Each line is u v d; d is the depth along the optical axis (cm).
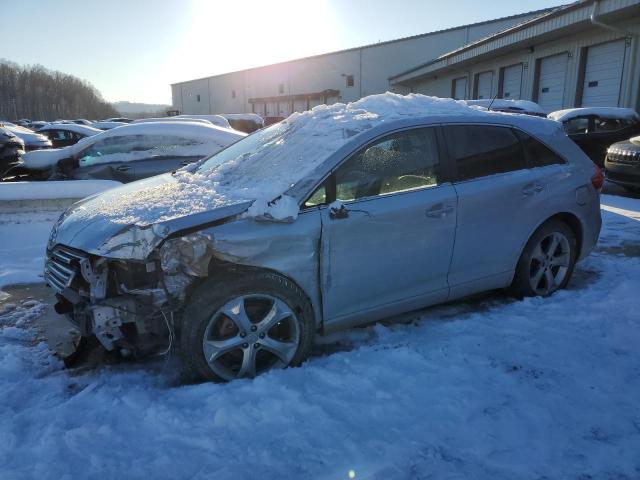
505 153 399
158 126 752
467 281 384
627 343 341
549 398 280
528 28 1864
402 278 352
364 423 260
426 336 361
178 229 287
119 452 241
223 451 241
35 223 621
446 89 3070
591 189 439
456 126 379
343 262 327
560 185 416
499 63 2366
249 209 301
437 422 260
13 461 235
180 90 7606
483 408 271
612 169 920
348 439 247
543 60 2023
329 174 324
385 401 278
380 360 323
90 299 302
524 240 405
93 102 11812
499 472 226
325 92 4678
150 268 293
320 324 334
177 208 312
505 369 310
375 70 4238
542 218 409
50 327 384
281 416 265
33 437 253
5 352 348
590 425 257
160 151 746
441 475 224
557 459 234
